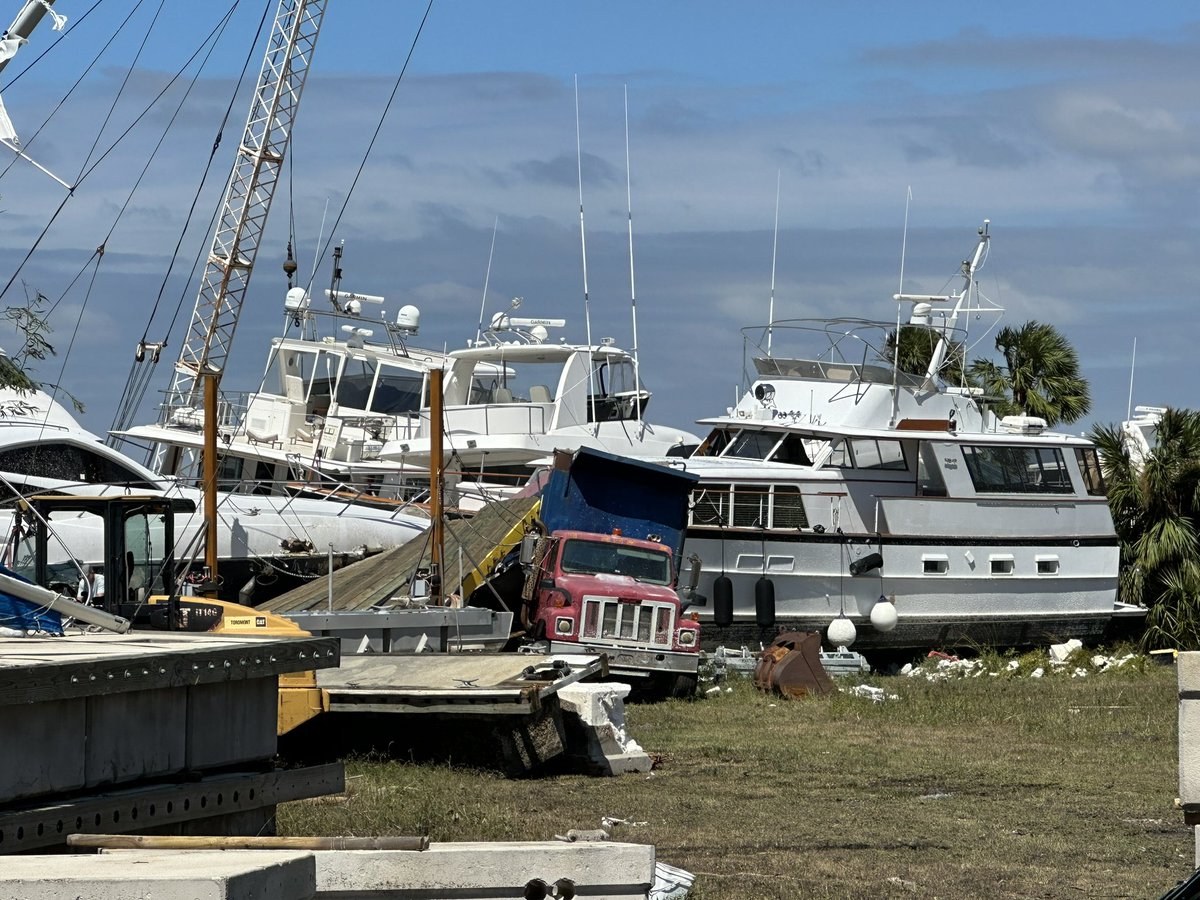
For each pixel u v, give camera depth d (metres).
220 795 8.68
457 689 15.95
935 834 12.99
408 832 11.74
